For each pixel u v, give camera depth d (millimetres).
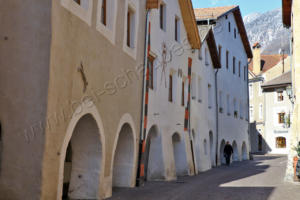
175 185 16312
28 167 9078
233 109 35656
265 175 20594
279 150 52344
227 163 29703
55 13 9484
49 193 9305
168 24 20359
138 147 15875
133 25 15555
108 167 12750
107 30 12633
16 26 9508
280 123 52375
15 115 9266
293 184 16109
